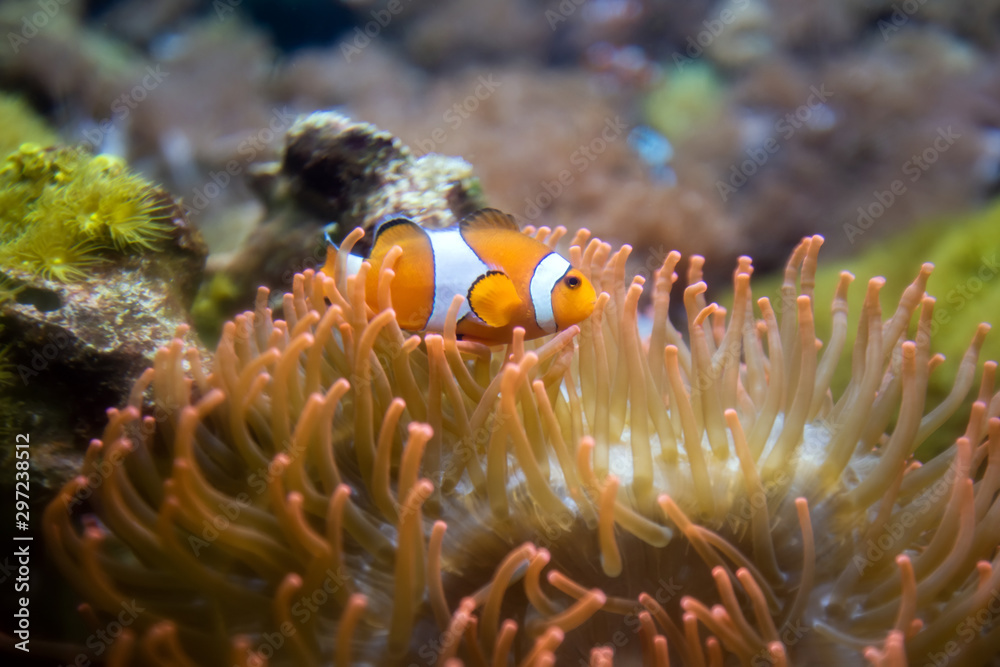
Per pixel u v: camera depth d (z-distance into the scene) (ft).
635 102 4.01
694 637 1.20
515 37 4.74
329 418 1.23
